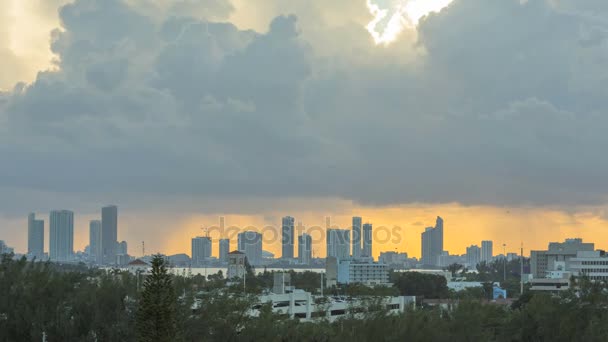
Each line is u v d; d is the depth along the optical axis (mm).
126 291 108062
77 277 117375
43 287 108875
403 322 117000
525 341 125125
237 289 118250
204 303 109312
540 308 124312
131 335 100438
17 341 102250
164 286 82062
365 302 121000
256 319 113688
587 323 120312
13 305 105438
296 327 117062
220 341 107625
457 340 119688
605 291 125438
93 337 100750
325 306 146500
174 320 84125
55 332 101062
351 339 111750
